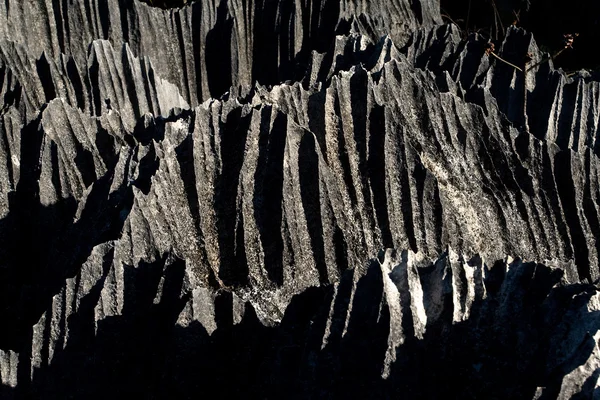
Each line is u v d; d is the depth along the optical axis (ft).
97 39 35.01
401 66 27.71
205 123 24.82
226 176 24.44
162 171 23.43
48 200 27.55
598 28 51.98
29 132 28.94
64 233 25.03
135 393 20.83
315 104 26.02
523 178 28.02
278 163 24.07
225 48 39.63
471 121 28.53
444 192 26.30
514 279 19.69
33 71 32.94
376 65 30.01
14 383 21.17
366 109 25.90
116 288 21.49
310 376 18.80
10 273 27.53
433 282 19.93
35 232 27.45
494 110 30.04
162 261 21.95
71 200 27.71
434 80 29.86
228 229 23.85
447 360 18.85
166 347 20.80
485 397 18.11
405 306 19.25
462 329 19.13
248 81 40.96
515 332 18.65
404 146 25.71
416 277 19.75
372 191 25.29
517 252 26.68
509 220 26.94
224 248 23.73
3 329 25.16
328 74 31.71
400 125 25.90
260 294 23.16
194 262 23.21
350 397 18.49
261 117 24.68
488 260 21.67
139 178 23.97
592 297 18.38
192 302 20.68
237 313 21.21
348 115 25.96
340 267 24.09
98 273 21.85
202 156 24.38
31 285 25.52
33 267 27.22
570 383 16.51
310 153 24.36
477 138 28.32
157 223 22.75
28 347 21.43
